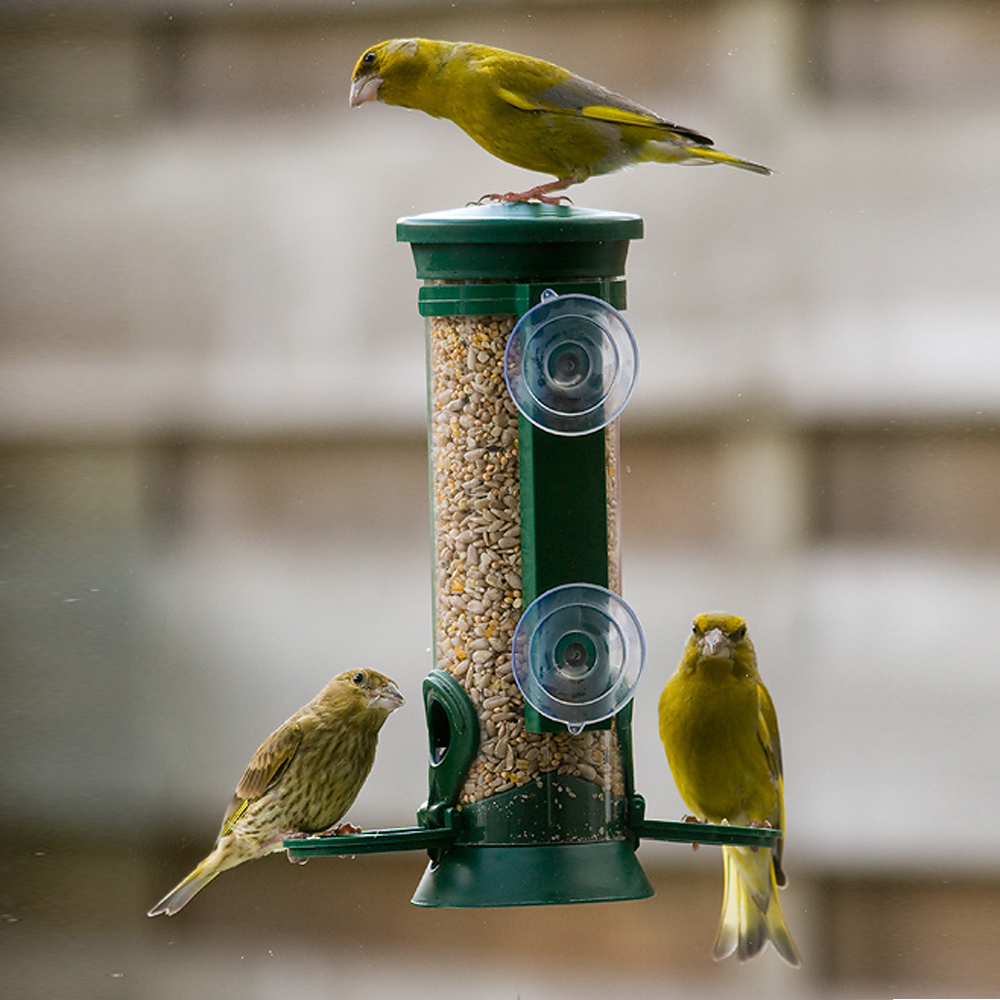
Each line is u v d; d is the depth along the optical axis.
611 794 10.12
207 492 12.42
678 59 12.33
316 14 12.55
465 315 10.17
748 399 12.09
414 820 12.24
